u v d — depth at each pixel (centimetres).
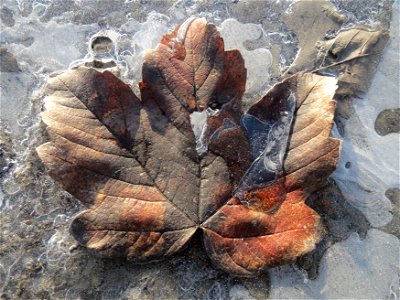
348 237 17
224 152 15
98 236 14
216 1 19
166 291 16
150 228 15
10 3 19
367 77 19
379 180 18
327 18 19
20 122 18
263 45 19
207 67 15
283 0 20
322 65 19
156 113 15
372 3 20
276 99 16
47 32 19
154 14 19
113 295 16
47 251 17
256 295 16
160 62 15
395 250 17
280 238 15
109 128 15
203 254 16
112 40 19
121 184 14
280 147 15
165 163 15
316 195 17
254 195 15
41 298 16
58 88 15
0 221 17
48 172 14
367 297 17
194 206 15
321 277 17
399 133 18
